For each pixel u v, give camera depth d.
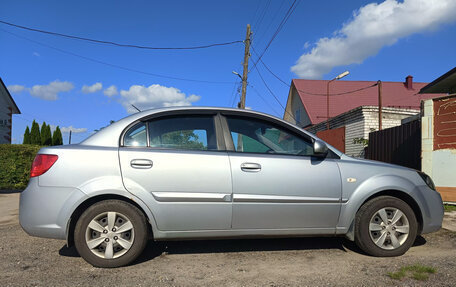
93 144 3.35
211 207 3.32
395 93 23.94
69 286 2.82
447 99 6.42
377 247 3.55
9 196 8.45
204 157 3.38
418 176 3.82
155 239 3.32
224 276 3.06
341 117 14.29
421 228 3.75
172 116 3.59
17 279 2.97
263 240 4.26
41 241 4.23
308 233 3.53
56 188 3.15
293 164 3.51
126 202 3.26
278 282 2.92
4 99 17.73
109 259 3.21
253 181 3.39
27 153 10.07
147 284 2.87
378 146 9.41
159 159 3.30
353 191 3.59
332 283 2.89
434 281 2.89
